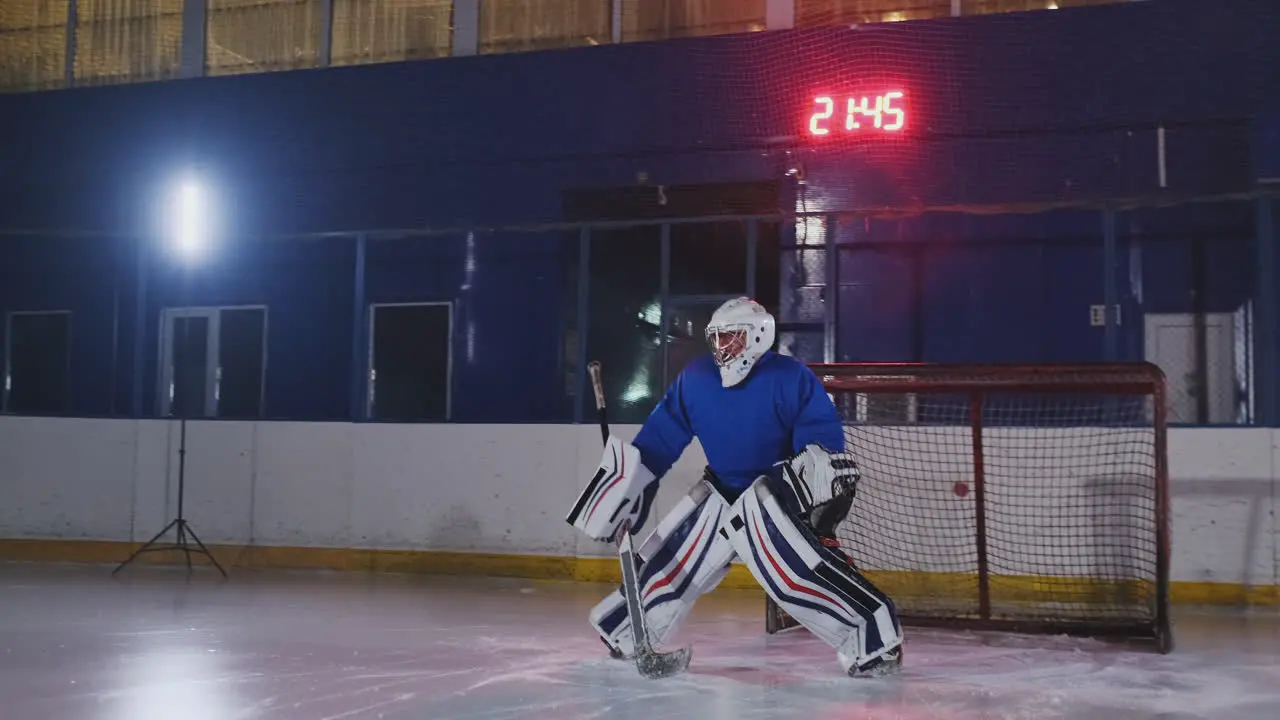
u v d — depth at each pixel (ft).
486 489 29.81
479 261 35.63
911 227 31.50
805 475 14.17
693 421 15.31
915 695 14.11
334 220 35.60
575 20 35.19
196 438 32.07
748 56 31.91
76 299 38.42
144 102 37.32
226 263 37.50
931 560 25.91
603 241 34.40
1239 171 28.35
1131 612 23.66
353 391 31.50
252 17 37.83
